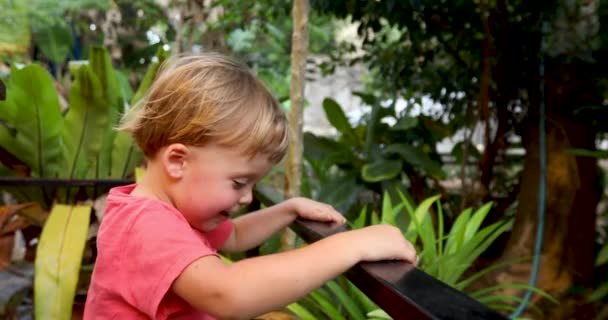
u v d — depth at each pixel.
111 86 2.20
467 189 3.22
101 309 0.77
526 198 2.80
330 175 3.78
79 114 2.13
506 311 2.29
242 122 0.73
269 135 0.75
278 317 1.50
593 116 2.70
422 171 3.39
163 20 4.58
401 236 0.72
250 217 1.09
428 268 1.48
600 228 3.18
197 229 0.82
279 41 4.93
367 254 0.68
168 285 0.69
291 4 3.28
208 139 0.73
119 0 4.75
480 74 3.26
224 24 3.72
